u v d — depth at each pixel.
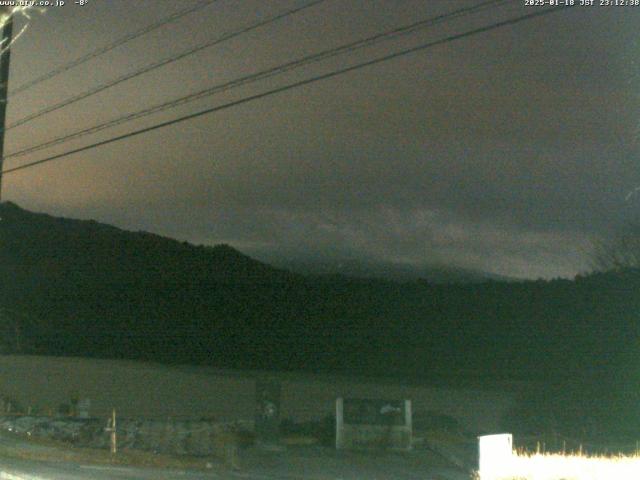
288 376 39.69
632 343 30.05
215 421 26.70
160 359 48.38
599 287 32.94
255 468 19.31
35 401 36.31
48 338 53.00
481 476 17.11
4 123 19.69
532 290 36.41
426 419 27.33
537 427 27.45
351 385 36.59
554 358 33.34
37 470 17.47
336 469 19.19
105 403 34.88
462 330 38.53
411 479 17.72
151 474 17.70
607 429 27.16
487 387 33.56
